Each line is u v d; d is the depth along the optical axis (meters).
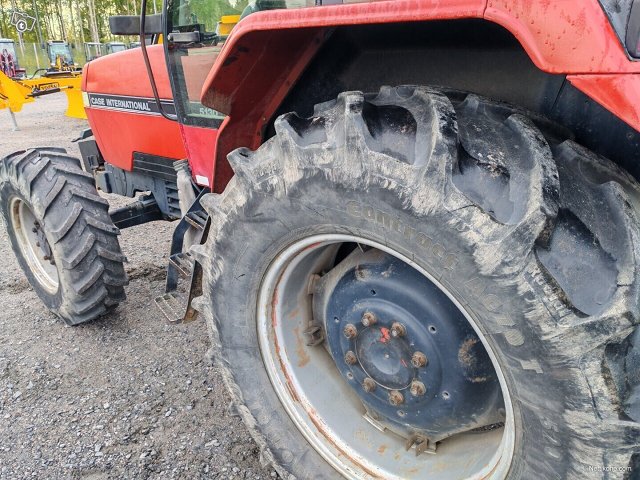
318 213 1.36
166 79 2.91
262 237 1.53
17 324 3.32
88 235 2.91
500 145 1.21
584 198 1.16
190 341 3.06
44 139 9.73
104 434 2.37
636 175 1.30
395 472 1.66
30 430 2.41
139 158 3.37
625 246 1.09
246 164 1.49
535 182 1.08
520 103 1.44
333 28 1.55
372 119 1.26
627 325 1.01
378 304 1.48
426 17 1.09
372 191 1.21
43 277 3.36
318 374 1.84
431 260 1.19
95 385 2.71
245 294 1.67
